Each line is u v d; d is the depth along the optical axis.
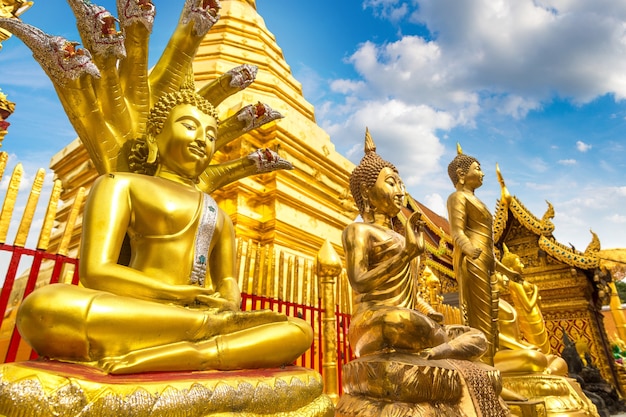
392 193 4.85
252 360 2.71
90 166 6.77
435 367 3.45
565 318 15.49
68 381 1.85
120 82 3.69
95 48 3.06
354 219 9.62
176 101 3.54
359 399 3.63
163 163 3.53
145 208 3.06
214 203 3.51
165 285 2.77
